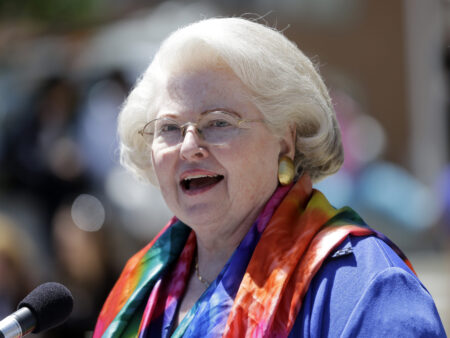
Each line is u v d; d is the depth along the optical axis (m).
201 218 8.55
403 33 43.03
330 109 8.99
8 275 16.31
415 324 7.29
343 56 43.78
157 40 33.56
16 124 27.19
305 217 8.50
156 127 8.79
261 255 8.23
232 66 8.34
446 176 21.78
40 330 8.37
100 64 32.34
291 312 7.74
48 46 36.12
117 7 42.16
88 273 17.62
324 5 43.59
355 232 8.12
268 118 8.50
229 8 41.06
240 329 7.79
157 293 9.09
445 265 25.52
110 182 22.73
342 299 7.66
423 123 42.38
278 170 8.76
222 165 8.39
